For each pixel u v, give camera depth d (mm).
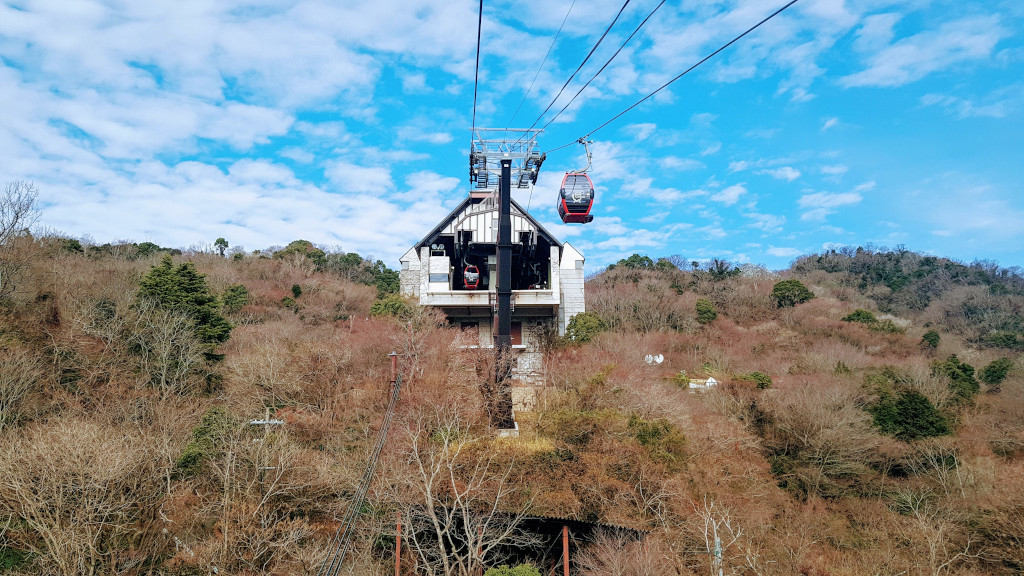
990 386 47781
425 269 45375
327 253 89375
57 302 34312
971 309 83625
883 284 104875
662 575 22516
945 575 26922
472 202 46969
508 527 23766
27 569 20609
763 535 27344
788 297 77125
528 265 49156
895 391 38781
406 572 23672
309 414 31656
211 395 33281
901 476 34656
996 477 31688
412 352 36281
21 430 25219
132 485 22828
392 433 28578
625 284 82625
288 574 22047
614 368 35406
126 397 29453
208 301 38188
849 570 26484
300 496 25359
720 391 39156
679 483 26938
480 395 31391
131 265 50938
